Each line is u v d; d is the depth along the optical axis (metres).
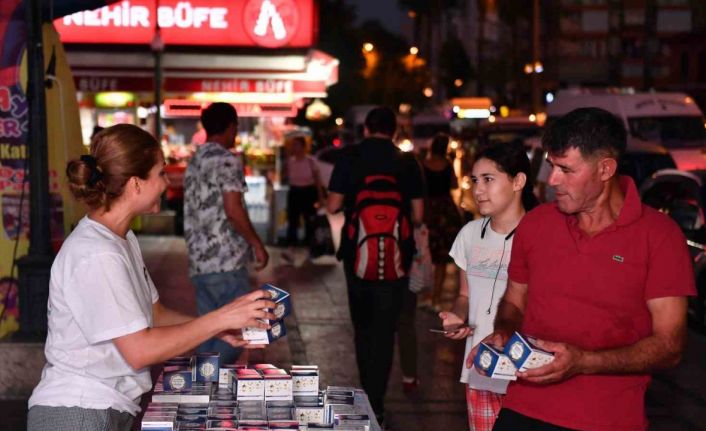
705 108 63.34
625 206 3.91
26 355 7.72
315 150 34.25
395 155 7.24
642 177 18.09
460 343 10.03
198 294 7.27
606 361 3.76
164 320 4.40
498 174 5.20
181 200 20.00
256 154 22.70
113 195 3.84
